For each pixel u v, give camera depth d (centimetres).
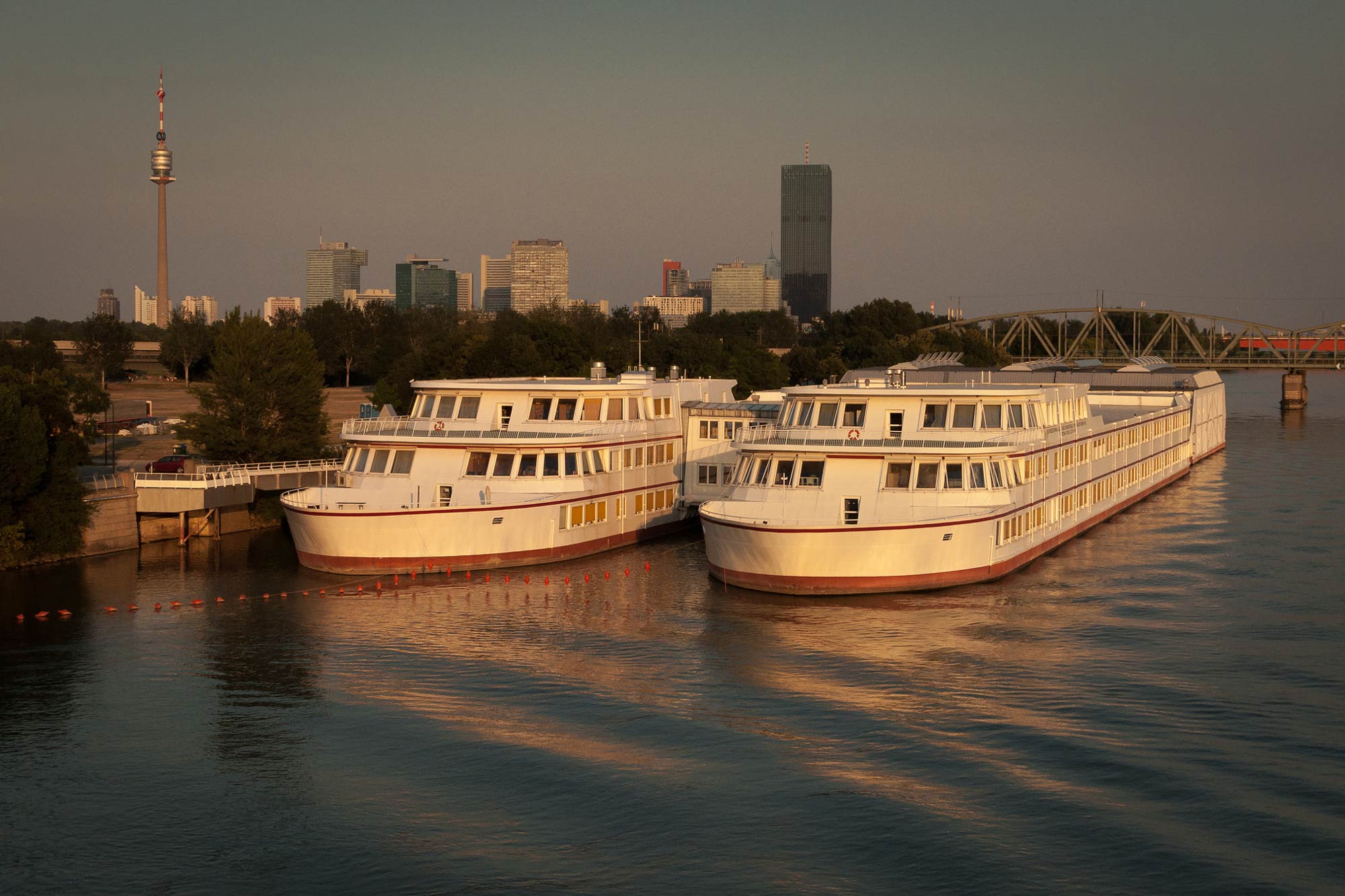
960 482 7175
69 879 3828
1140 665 5712
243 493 9300
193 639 6291
